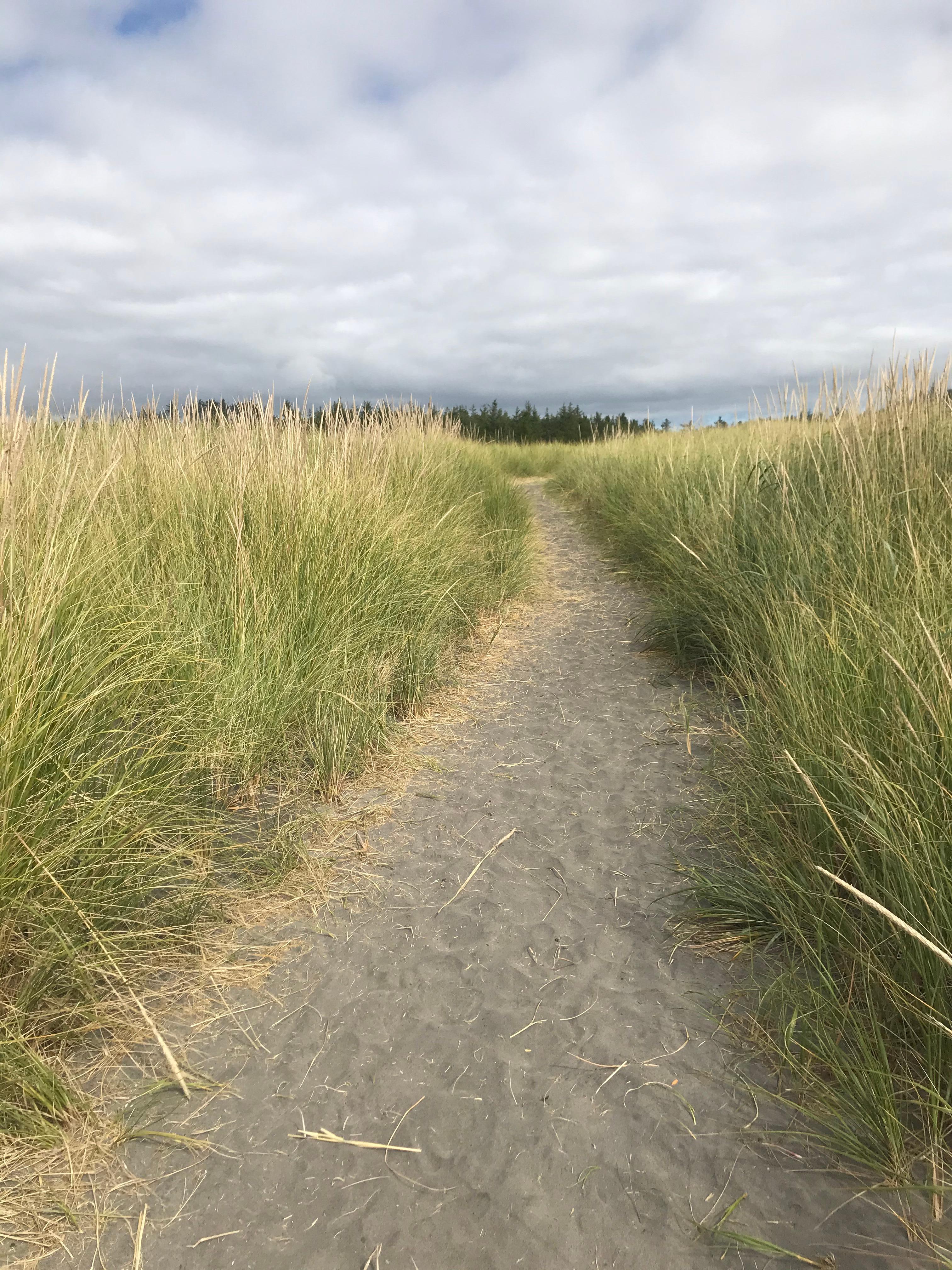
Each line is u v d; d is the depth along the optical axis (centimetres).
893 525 352
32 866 179
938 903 159
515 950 218
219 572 369
